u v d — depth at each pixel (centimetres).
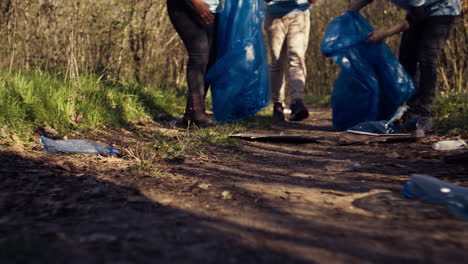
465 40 701
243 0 381
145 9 634
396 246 118
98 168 213
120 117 370
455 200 157
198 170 222
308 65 1350
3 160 212
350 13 409
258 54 386
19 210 148
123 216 144
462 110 418
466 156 235
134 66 650
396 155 277
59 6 482
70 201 159
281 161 260
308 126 465
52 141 256
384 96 404
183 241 121
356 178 211
